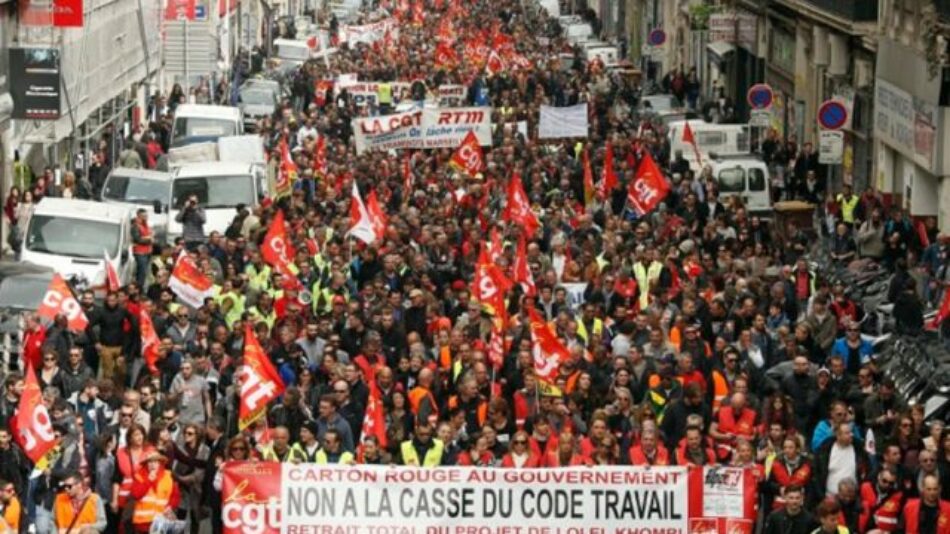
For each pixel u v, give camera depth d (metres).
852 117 97.38
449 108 94.50
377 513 36.72
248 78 146.88
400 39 179.38
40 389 40.97
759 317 49.88
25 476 40.22
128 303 52.34
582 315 51.56
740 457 38.00
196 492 40.38
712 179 83.06
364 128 93.75
